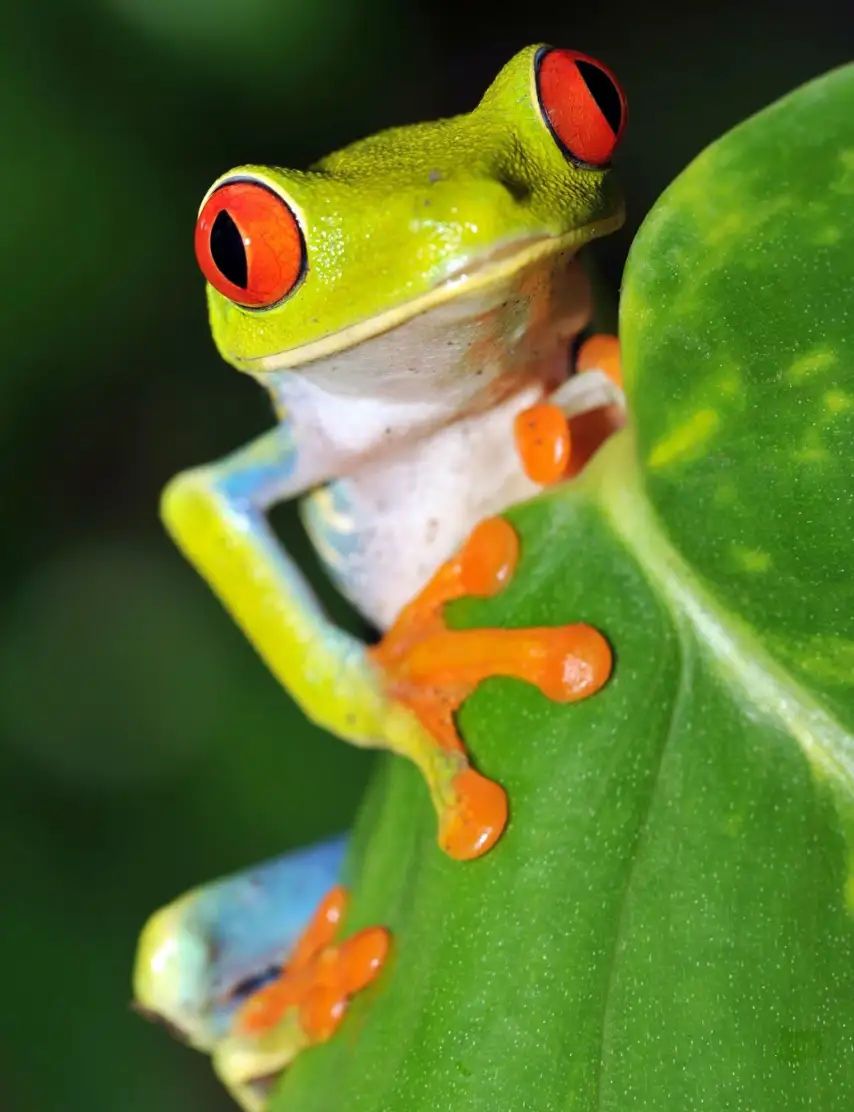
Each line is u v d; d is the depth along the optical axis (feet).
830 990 0.54
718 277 0.55
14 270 0.87
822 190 0.54
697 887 0.55
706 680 0.55
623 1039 0.55
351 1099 0.57
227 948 0.69
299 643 0.63
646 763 0.55
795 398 0.54
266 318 0.60
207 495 0.65
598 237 0.60
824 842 0.55
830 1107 0.54
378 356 0.61
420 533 0.66
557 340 0.63
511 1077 0.55
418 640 0.59
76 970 0.82
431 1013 0.56
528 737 0.56
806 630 0.55
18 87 0.87
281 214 0.59
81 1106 0.79
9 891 0.84
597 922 0.55
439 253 0.58
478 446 0.64
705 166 0.55
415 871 0.58
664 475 0.55
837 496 0.54
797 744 0.55
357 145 0.62
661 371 0.55
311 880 0.70
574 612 0.56
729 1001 0.55
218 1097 0.83
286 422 0.65
